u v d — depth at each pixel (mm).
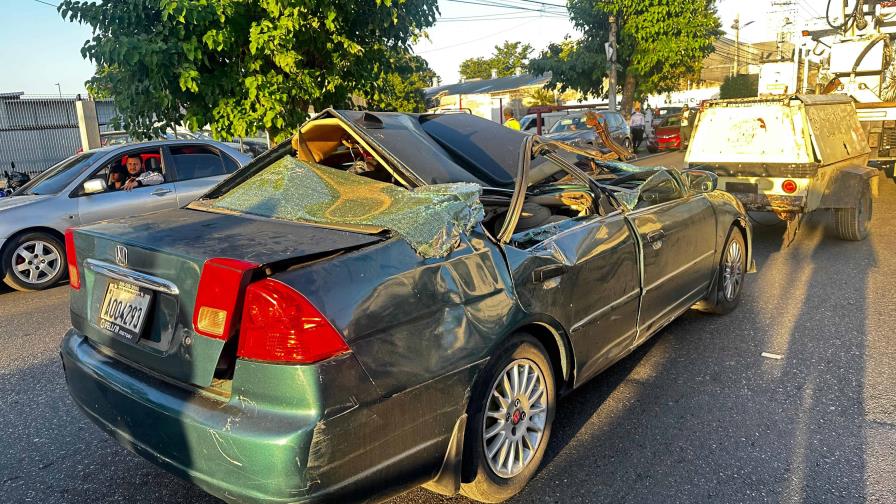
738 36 45375
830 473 3080
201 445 2219
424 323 2439
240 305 2225
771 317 5336
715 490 2979
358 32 9234
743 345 4738
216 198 3623
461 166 3693
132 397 2467
